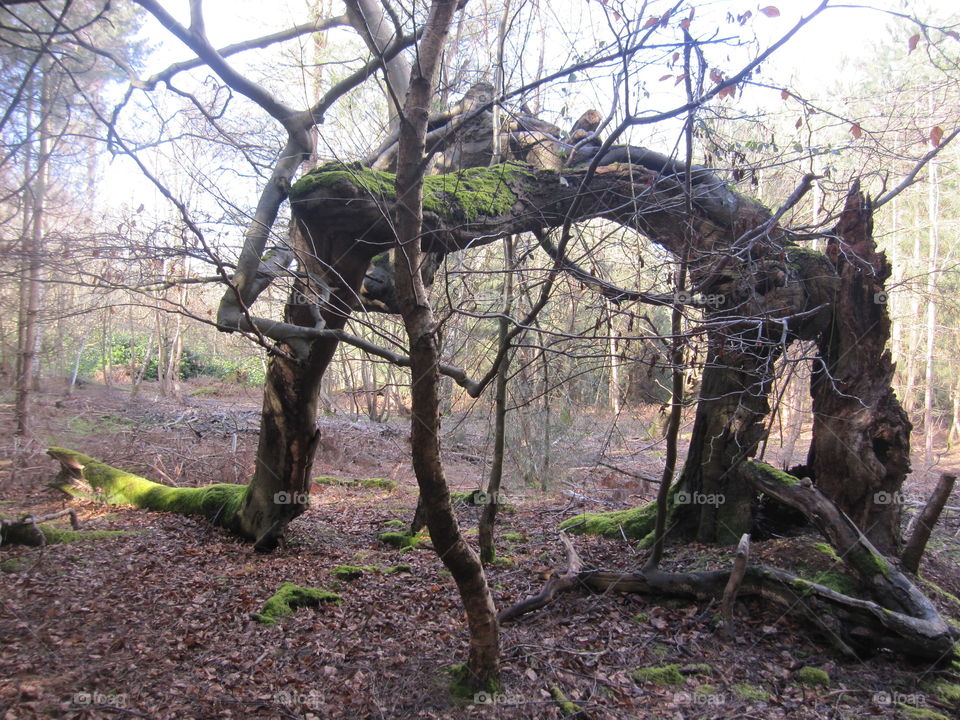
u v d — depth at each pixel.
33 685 5.01
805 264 7.90
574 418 15.40
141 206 9.55
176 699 4.99
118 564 8.23
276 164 7.27
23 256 5.60
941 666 5.88
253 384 30.09
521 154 8.47
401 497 14.38
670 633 6.42
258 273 7.22
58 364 22.17
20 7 5.99
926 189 20.47
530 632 6.40
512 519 11.70
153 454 14.69
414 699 5.11
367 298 8.48
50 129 6.22
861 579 6.54
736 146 6.70
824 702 5.35
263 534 9.16
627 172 7.10
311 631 6.37
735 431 7.98
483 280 8.23
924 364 26.48
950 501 14.51
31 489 12.57
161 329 24.98
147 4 6.11
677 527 8.61
